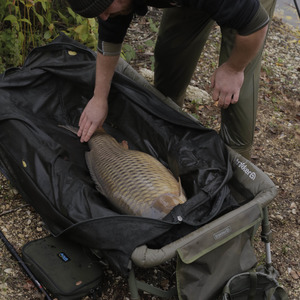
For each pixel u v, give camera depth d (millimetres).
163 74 2170
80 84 2082
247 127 1880
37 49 2123
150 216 1556
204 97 2711
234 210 1515
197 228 1500
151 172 1676
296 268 1842
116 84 2027
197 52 2092
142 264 1359
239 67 1576
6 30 2393
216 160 1746
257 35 1401
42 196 1630
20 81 2033
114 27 1616
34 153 1728
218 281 1463
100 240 1430
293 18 3838
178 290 1403
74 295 1522
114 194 1669
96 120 1889
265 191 1610
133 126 2047
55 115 2113
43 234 1780
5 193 1921
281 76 3086
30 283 1594
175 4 1363
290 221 2053
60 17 2848
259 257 1856
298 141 2551
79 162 1912
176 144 1870
